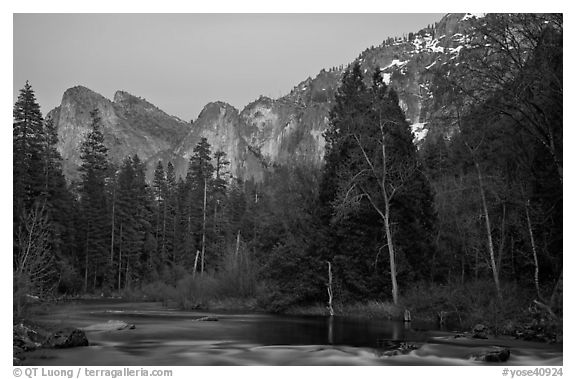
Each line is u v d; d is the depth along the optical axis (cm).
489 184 3547
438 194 4550
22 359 1847
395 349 2172
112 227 8225
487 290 3391
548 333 2406
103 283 7862
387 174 4234
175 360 1925
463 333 2734
